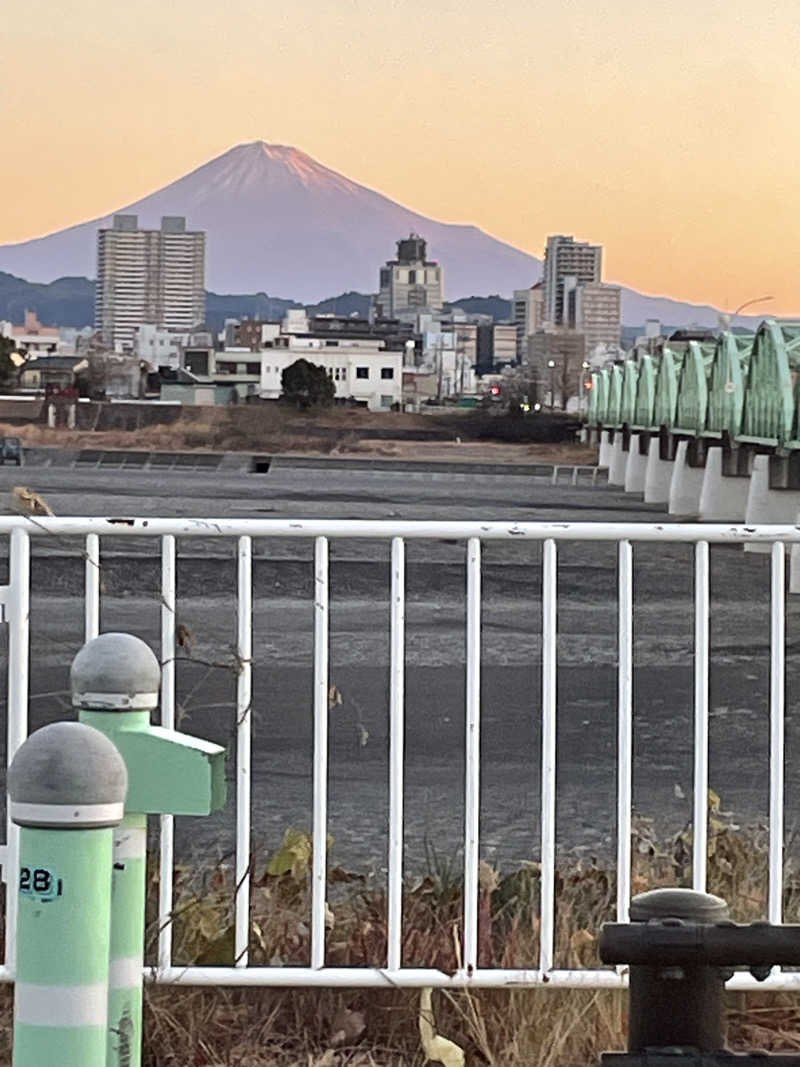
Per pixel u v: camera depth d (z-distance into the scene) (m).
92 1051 3.13
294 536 4.98
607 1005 5.11
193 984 4.96
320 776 5.01
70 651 14.77
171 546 5.03
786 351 41.00
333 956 5.50
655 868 6.79
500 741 11.35
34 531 4.92
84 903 3.13
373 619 18.72
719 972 3.31
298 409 171.50
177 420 167.50
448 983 4.97
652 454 63.88
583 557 28.77
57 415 166.00
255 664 14.73
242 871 5.02
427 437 172.50
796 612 21.53
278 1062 5.00
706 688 5.13
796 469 41.00
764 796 9.78
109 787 3.14
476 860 5.03
